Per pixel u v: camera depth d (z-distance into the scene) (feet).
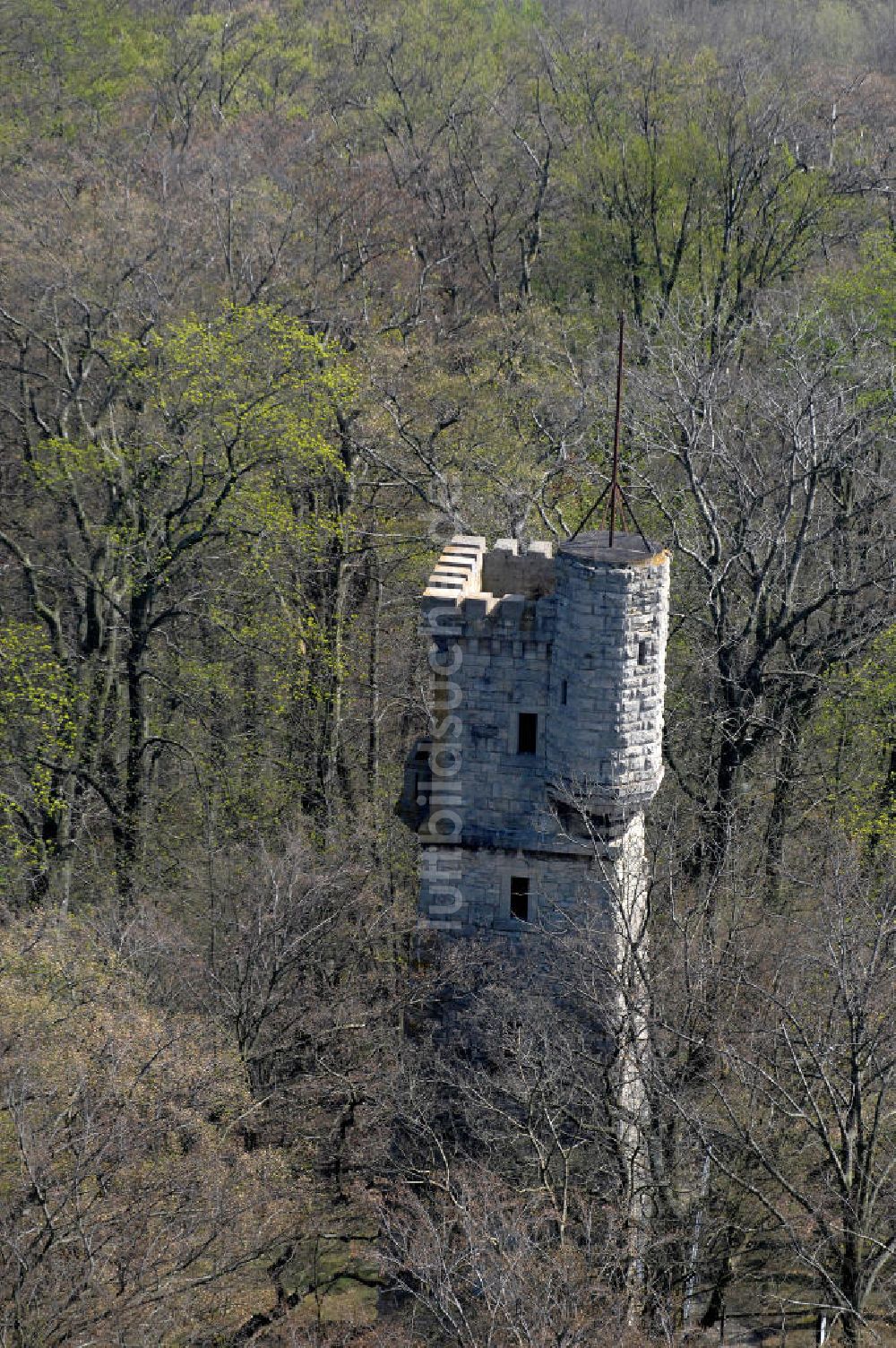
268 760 602.85
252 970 471.21
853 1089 371.76
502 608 405.80
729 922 457.27
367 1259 430.20
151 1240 366.02
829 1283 352.69
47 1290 337.11
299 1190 427.33
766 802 570.05
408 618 634.02
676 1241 374.43
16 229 586.45
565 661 402.31
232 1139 433.07
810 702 556.51
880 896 442.50
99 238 604.90
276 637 579.48
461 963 422.00
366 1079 451.12
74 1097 371.15
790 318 618.44
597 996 397.19
